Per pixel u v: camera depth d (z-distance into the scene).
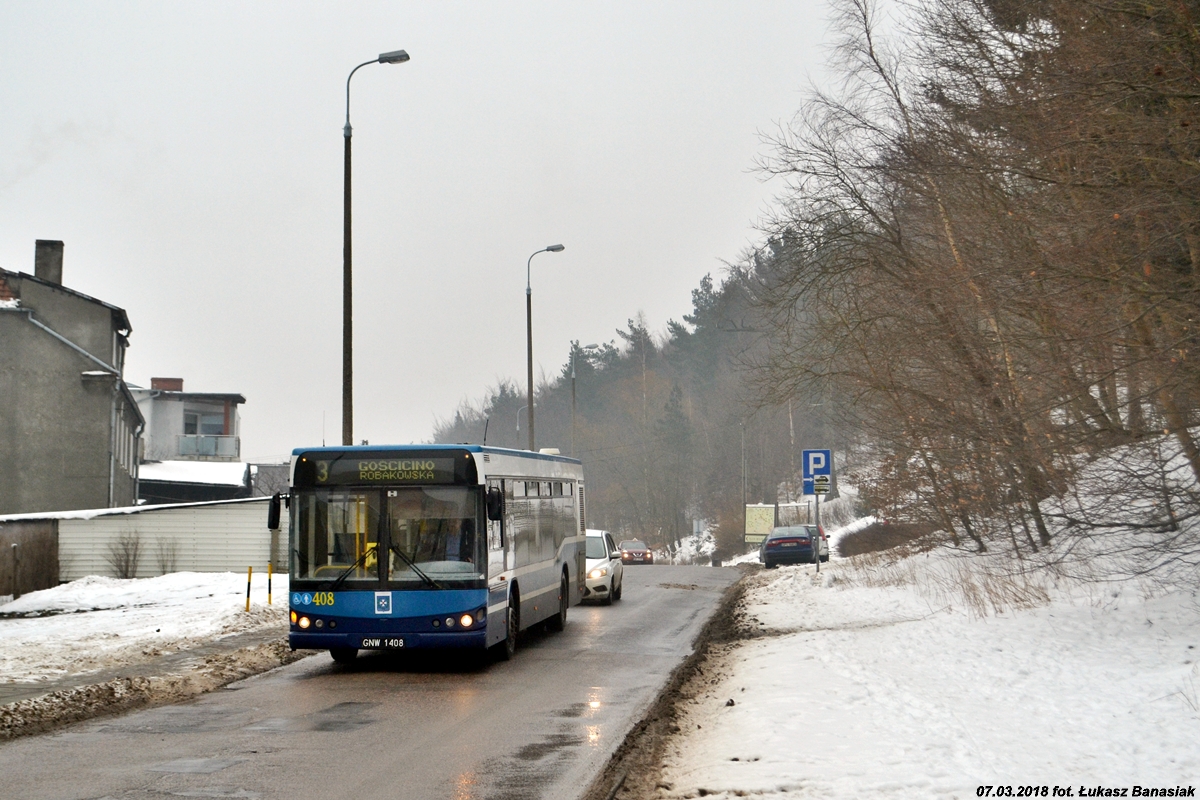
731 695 12.01
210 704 12.54
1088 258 13.14
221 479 62.62
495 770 8.75
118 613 25.22
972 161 16.94
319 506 15.54
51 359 44.91
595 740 10.08
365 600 15.23
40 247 50.69
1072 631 14.56
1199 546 14.66
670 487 88.56
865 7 22.28
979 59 17.34
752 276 26.33
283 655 17.28
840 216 23.09
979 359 17.83
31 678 14.27
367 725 10.97
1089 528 15.32
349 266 24.89
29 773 8.70
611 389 112.62
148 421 70.62
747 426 76.31
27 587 32.81
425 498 15.48
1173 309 12.59
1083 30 13.71
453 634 15.15
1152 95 12.30
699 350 95.38
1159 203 12.11
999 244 16.17
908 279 20.64
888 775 7.48
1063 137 13.33
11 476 44.03
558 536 21.05
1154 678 10.88
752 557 65.94
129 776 8.55
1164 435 13.66
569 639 19.72
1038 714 9.71
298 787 8.14
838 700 10.72
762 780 7.55
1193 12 11.98
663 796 7.58
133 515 36.47
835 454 66.06
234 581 32.56
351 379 24.58
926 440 20.05
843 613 21.58
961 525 24.98
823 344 23.81
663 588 34.69
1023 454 16.14
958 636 15.42
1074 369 13.92
